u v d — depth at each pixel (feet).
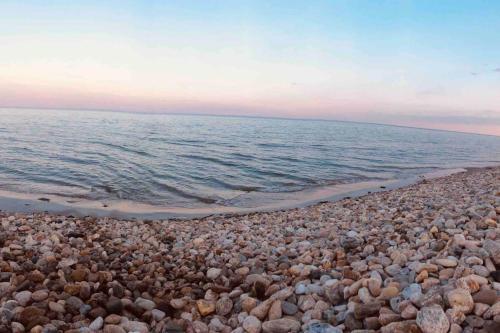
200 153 31.07
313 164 27.89
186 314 4.09
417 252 5.03
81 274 4.87
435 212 8.07
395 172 26.66
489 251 4.24
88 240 7.38
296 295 4.22
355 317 3.38
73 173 19.42
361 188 18.90
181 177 19.72
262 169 23.82
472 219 6.37
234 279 5.06
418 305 3.28
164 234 8.65
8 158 23.35
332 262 5.38
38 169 20.18
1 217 9.78
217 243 7.68
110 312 3.99
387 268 4.52
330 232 7.46
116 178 18.53
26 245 6.40
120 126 74.38
